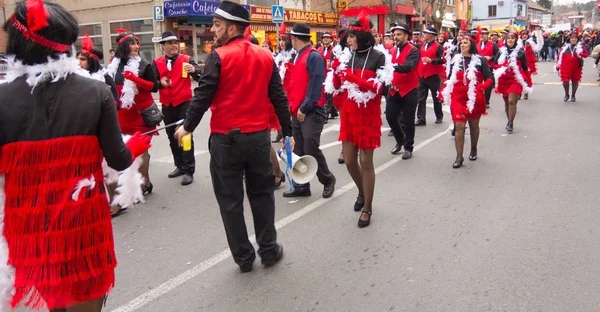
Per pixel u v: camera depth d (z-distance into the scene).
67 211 2.21
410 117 7.55
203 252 4.41
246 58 3.63
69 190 2.21
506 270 3.86
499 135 9.26
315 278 3.85
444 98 7.25
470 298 3.46
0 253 2.27
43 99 2.18
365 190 4.86
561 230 4.61
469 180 6.38
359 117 4.71
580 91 15.73
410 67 7.01
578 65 13.05
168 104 6.63
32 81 2.17
